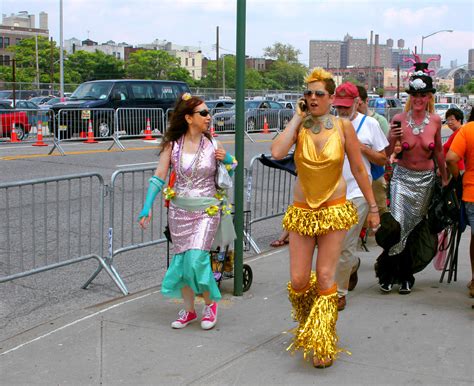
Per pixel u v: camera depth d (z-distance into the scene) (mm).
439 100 68562
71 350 4684
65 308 5801
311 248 4434
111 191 6270
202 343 4812
